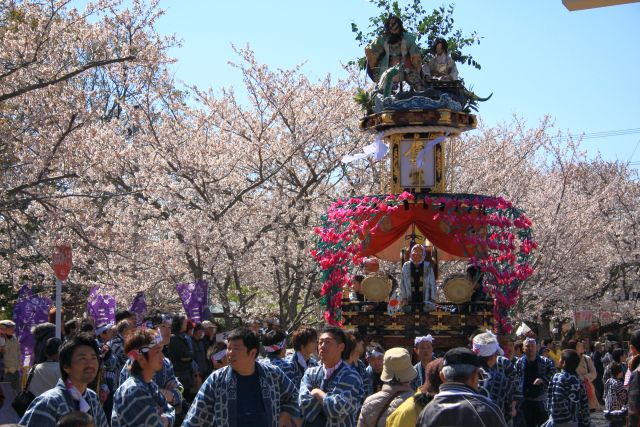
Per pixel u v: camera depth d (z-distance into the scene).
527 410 12.81
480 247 15.14
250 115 22.55
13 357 13.48
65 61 15.89
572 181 31.91
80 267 20.62
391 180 17.09
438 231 16.23
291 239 22.09
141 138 20.98
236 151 21.61
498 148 27.88
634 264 34.44
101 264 18.97
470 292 15.41
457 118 16.78
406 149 17.03
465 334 15.33
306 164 22.28
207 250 20.69
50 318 12.48
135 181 20.17
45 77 15.31
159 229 21.19
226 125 22.33
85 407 6.45
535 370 12.83
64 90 15.66
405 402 6.28
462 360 5.50
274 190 22.50
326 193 23.25
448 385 5.47
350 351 7.96
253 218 21.23
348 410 7.39
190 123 22.30
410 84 17.25
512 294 15.48
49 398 6.32
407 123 16.58
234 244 21.00
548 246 27.39
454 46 20.61
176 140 21.17
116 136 19.73
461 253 16.36
